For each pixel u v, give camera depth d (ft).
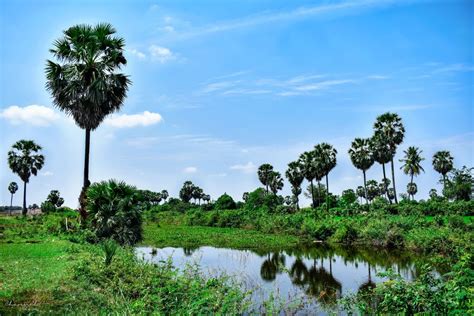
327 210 194.49
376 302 30.09
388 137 189.57
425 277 22.93
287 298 43.62
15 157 193.47
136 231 76.48
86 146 81.97
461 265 22.26
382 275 24.17
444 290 21.31
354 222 127.54
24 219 135.44
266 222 161.07
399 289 22.41
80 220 80.53
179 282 34.40
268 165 288.10
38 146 198.90
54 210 181.78
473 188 168.96
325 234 126.72
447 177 186.39
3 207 289.53
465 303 19.77
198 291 30.19
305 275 66.90
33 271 45.03
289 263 81.10
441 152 240.32
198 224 192.65
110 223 72.54
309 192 255.91
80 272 42.68
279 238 130.41
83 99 79.05
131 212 74.59
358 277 65.05
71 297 34.50
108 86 80.07
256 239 127.13
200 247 109.70
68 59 80.69
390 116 191.31
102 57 82.69
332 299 46.68
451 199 175.63
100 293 36.37
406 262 78.74
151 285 36.58
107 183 76.28
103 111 82.79
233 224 178.40
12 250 62.28
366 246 110.63
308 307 41.78
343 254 95.55
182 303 29.63
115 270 42.24
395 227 106.11
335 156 216.95
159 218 224.94
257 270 70.79
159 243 117.50
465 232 86.89
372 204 169.17
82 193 80.48
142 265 45.34
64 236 78.59
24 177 193.98
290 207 204.95
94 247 65.51
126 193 76.48
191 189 383.04
